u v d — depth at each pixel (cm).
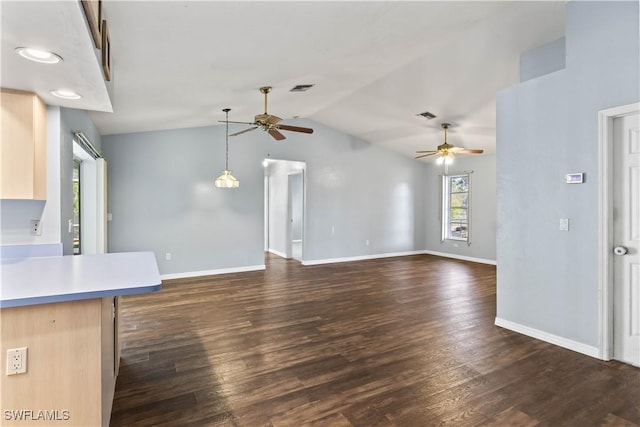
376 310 412
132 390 234
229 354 290
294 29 256
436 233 870
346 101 559
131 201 542
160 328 350
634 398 223
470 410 211
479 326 357
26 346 152
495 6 287
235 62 303
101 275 188
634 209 266
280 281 564
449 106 536
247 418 203
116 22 201
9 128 210
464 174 796
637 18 252
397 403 218
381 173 821
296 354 290
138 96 353
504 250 352
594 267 279
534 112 321
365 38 307
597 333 279
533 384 241
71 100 229
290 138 689
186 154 584
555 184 305
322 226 737
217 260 617
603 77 270
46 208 252
